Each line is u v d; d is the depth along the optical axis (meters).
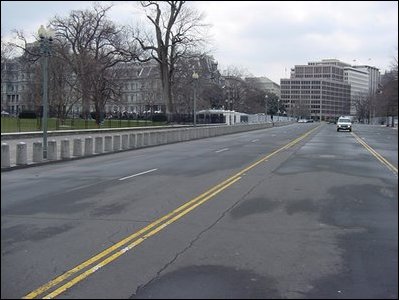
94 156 23.97
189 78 85.69
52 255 6.65
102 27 65.38
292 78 188.00
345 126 62.88
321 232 8.05
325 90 179.38
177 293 5.23
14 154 22.52
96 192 12.27
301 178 15.07
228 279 5.70
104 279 5.69
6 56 115.88
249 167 18.28
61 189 12.80
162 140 34.38
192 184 13.72
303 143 34.50
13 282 5.58
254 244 7.26
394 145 33.31
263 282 5.60
